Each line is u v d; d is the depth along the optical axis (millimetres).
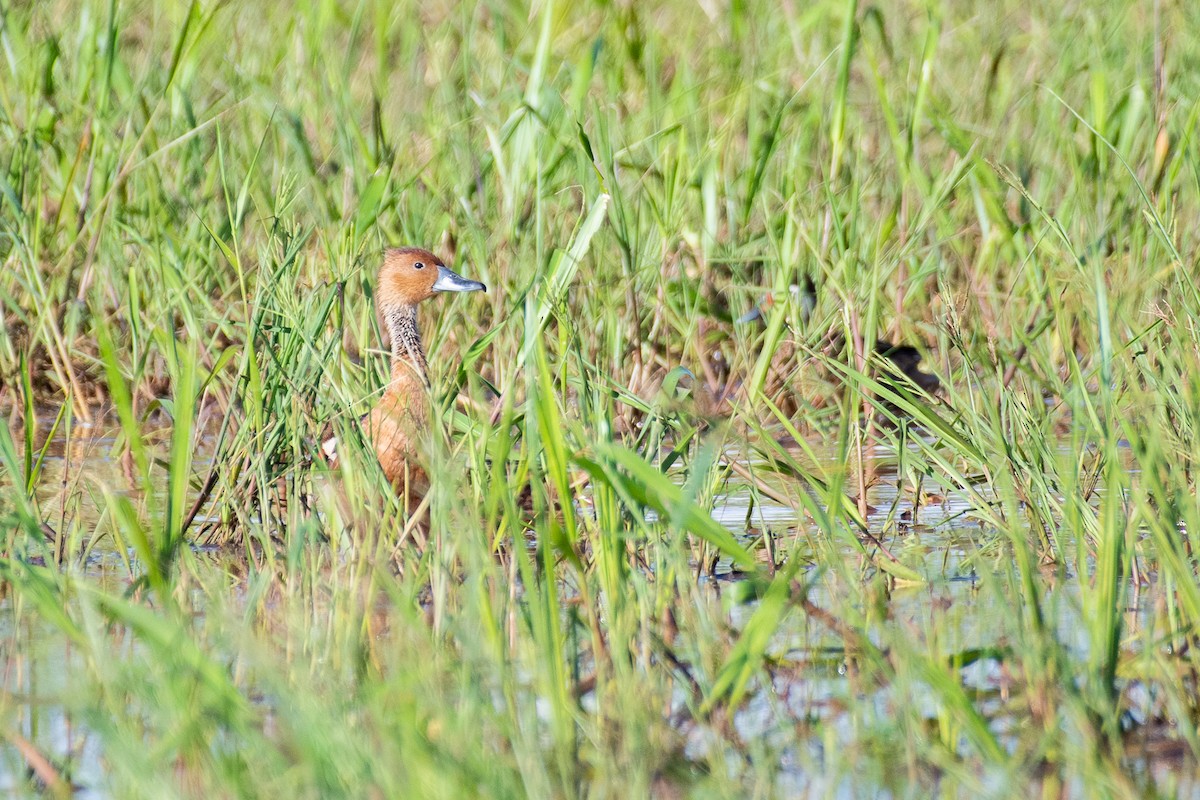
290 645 8047
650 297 14984
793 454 13305
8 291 15594
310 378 11062
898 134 14906
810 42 19016
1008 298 14008
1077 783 6848
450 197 15883
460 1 19078
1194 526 8359
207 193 15859
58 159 16234
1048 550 10258
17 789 6777
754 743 7125
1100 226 14383
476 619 7285
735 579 9930
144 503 11758
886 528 11227
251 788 6457
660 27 20219
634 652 8016
